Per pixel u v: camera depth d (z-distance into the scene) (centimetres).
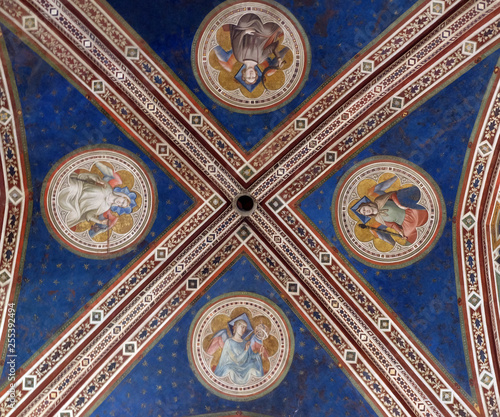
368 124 1102
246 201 1155
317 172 1136
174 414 1105
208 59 1045
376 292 1139
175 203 1134
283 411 1119
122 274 1119
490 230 1115
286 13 1015
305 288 1144
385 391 1101
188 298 1138
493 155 1079
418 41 1020
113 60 1018
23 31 966
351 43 1031
